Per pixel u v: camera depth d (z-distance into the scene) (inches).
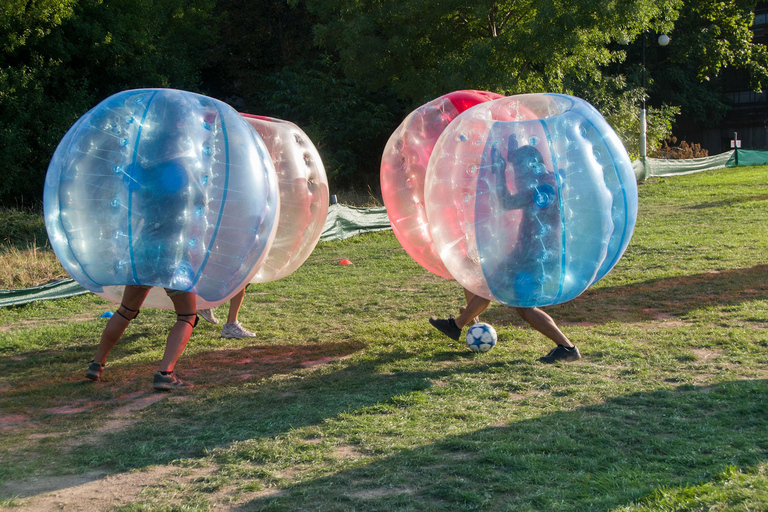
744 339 234.5
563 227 200.8
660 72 1589.6
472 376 210.1
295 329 292.4
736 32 1464.1
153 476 145.8
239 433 168.2
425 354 240.8
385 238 612.1
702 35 1445.6
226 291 209.5
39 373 234.5
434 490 130.6
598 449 147.5
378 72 963.3
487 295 218.2
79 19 844.6
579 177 202.1
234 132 209.2
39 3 761.0
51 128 804.6
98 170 194.5
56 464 154.1
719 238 470.6
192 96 213.0
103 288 224.4
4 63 806.5
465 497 126.6
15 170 767.1
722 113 1715.1
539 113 223.1
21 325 323.6
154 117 200.5
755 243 442.0
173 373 215.6
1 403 201.0
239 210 202.4
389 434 163.8
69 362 250.5
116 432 174.6
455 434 160.1
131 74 930.7
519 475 135.9
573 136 206.1
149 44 955.3
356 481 137.2
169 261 194.9
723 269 368.8
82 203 194.5
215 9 1266.0
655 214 629.0
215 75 1311.5
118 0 909.2
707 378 196.4
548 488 129.1
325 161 957.8
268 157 219.3
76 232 195.8
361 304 341.7
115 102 205.2
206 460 152.6
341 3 941.8
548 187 199.2
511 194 200.1
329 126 996.6
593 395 185.8
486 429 163.5
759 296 303.3
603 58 983.6
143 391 210.5
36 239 606.5
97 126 200.2
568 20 844.0
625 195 212.4
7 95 756.0
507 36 892.0
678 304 298.8
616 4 877.8
